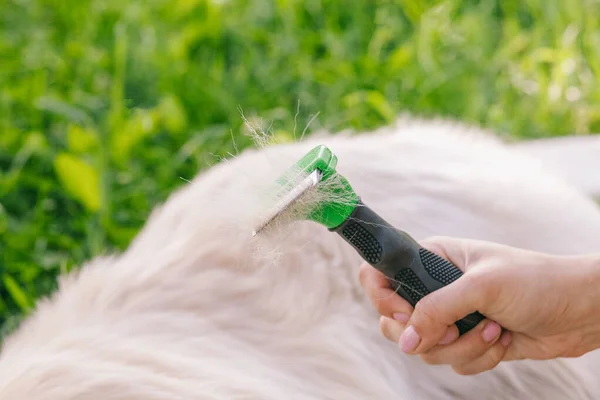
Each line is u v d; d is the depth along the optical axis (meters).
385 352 1.73
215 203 1.85
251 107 3.41
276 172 1.33
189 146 3.12
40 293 2.57
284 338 1.69
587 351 1.51
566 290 1.39
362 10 4.08
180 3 3.95
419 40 3.76
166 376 1.54
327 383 1.65
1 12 4.25
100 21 4.01
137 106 3.46
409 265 1.34
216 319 1.70
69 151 3.10
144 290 1.73
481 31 3.93
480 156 2.13
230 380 1.55
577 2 3.95
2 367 1.64
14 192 2.95
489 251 1.42
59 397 1.49
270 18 4.02
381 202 1.91
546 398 1.82
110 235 2.76
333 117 3.31
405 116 3.04
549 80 3.62
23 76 3.64
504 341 1.47
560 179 2.21
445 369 1.76
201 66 3.67
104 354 1.58
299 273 1.75
